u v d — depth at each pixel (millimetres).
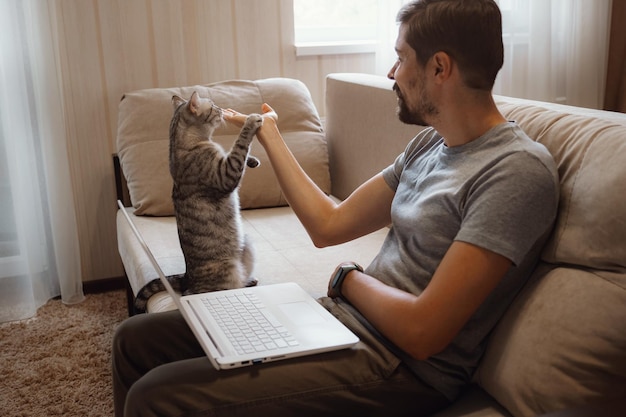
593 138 1236
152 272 1972
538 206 1150
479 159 1225
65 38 2742
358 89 2488
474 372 1292
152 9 2830
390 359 1258
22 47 2594
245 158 1759
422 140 1450
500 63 1229
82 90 2812
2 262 2678
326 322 1335
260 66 3043
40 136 2693
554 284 1199
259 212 2582
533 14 3182
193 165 1827
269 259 2107
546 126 1364
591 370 1095
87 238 2969
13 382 2258
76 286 2855
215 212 1826
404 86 1289
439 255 1263
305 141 2670
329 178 2699
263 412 1192
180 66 2926
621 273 1119
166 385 1174
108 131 2891
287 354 1208
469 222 1151
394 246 1406
